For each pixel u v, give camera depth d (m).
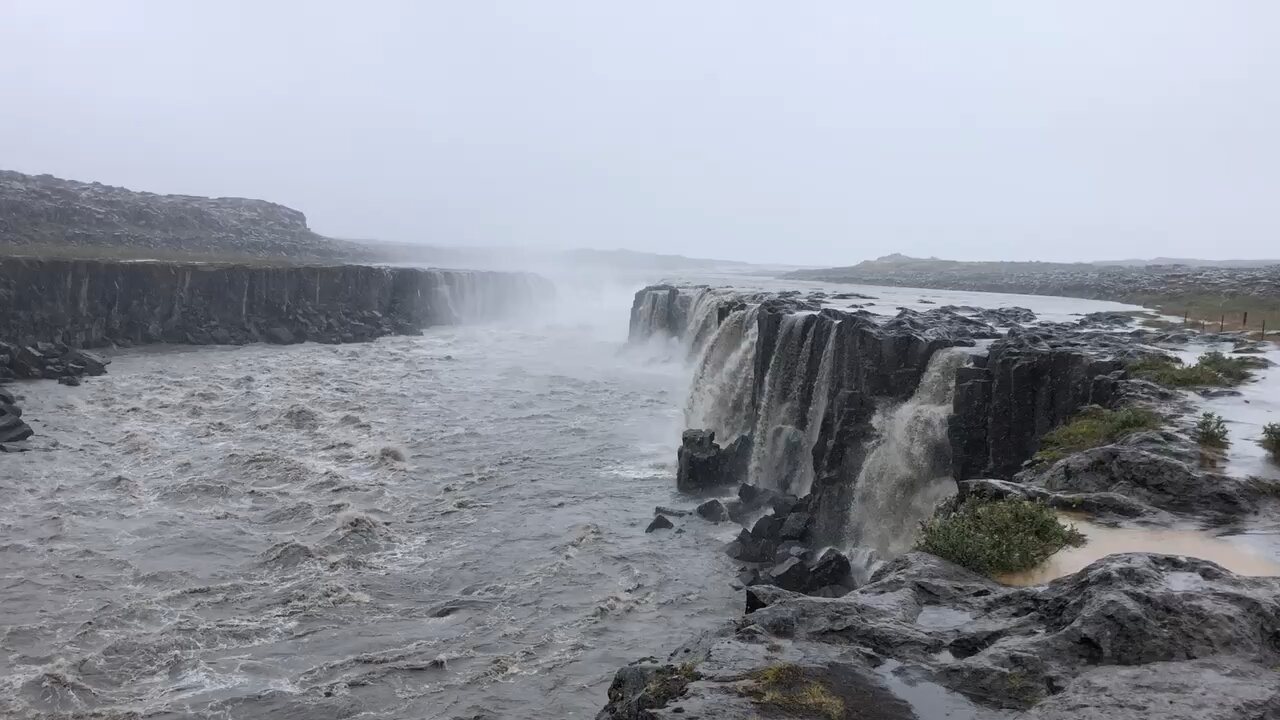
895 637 12.19
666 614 28.62
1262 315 59.06
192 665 25.08
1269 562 15.11
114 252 110.81
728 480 42.41
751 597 14.35
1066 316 57.38
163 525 36.28
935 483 32.19
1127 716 9.73
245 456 46.00
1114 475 19.47
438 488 42.22
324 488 41.50
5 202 118.00
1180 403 26.20
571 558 33.19
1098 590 12.19
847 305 53.31
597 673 24.77
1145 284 96.62
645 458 47.81
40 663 24.86
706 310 71.69
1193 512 17.91
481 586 30.78
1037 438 29.47
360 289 101.00
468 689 23.91
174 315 84.69
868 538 33.41
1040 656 11.23
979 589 13.89
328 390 65.06
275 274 92.38
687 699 10.73
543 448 49.78
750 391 49.28
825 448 36.69
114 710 22.72
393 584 31.02
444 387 67.94
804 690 10.87
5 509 37.66
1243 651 11.10
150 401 59.38
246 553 33.59
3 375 63.53
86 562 32.25
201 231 148.75
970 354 32.25
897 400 35.00
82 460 45.53
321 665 25.11
